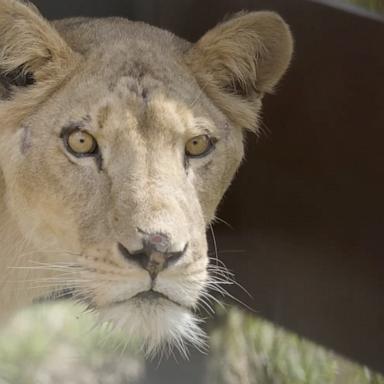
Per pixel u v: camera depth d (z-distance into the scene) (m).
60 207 9.30
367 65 10.66
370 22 10.57
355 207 11.06
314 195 11.35
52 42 9.48
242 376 12.45
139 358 13.45
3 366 14.06
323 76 11.02
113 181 9.01
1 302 10.61
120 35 9.89
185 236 8.87
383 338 11.02
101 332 14.07
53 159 9.28
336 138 11.05
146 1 11.89
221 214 11.75
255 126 10.30
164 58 9.73
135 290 8.88
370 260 11.01
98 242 9.00
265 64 10.23
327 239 11.34
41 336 14.48
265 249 11.81
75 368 14.11
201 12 11.71
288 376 12.23
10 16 9.42
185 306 9.10
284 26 10.07
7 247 10.24
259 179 11.63
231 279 11.95
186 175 9.36
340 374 12.01
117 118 9.12
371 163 10.84
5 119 9.59
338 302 11.36
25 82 9.66
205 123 9.46
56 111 9.38
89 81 9.43
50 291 10.59
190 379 12.43
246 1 11.40
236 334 12.50
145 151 9.07
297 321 11.76
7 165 9.62
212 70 9.96
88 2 11.84
